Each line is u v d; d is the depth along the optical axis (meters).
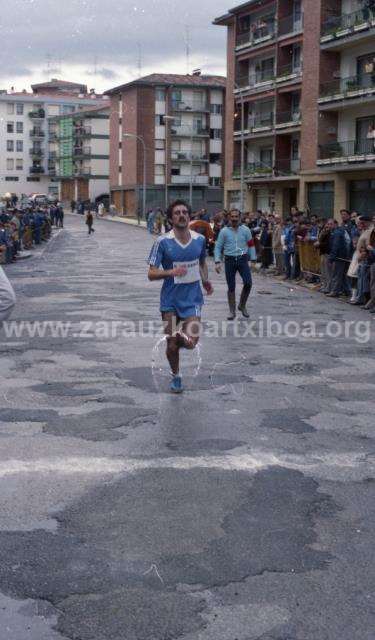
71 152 101.56
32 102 111.00
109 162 90.62
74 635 3.31
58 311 14.05
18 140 111.38
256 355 9.84
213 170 79.31
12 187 111.69
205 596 3.64
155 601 3.59
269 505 4.79
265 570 3.91
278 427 6.56
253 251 13.07
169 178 77.56
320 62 42.25
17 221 32.44
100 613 3.48
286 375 8.66
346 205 41.22
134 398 7.52
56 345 10.46
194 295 7.60
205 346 10.44
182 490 5.03
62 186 107.75
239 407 7.23
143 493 4.96
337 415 6.99
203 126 78.31
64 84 126.19
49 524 4.46
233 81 53.78
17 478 5.21
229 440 6.16
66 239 48.31
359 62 41.06
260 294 17.47
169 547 4.17
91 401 7.38
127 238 49.75
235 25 52.91
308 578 3.83
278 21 47.84
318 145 42.62
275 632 3.35
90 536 4.30
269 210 51.41
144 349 10.18
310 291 18.33
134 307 14.64
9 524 4.45
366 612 3.52
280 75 47.66
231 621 3.43
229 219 12.95
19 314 13.63
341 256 16.80
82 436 6.21
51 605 3.55
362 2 40.41
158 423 6.62
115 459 5.64
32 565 3.94
